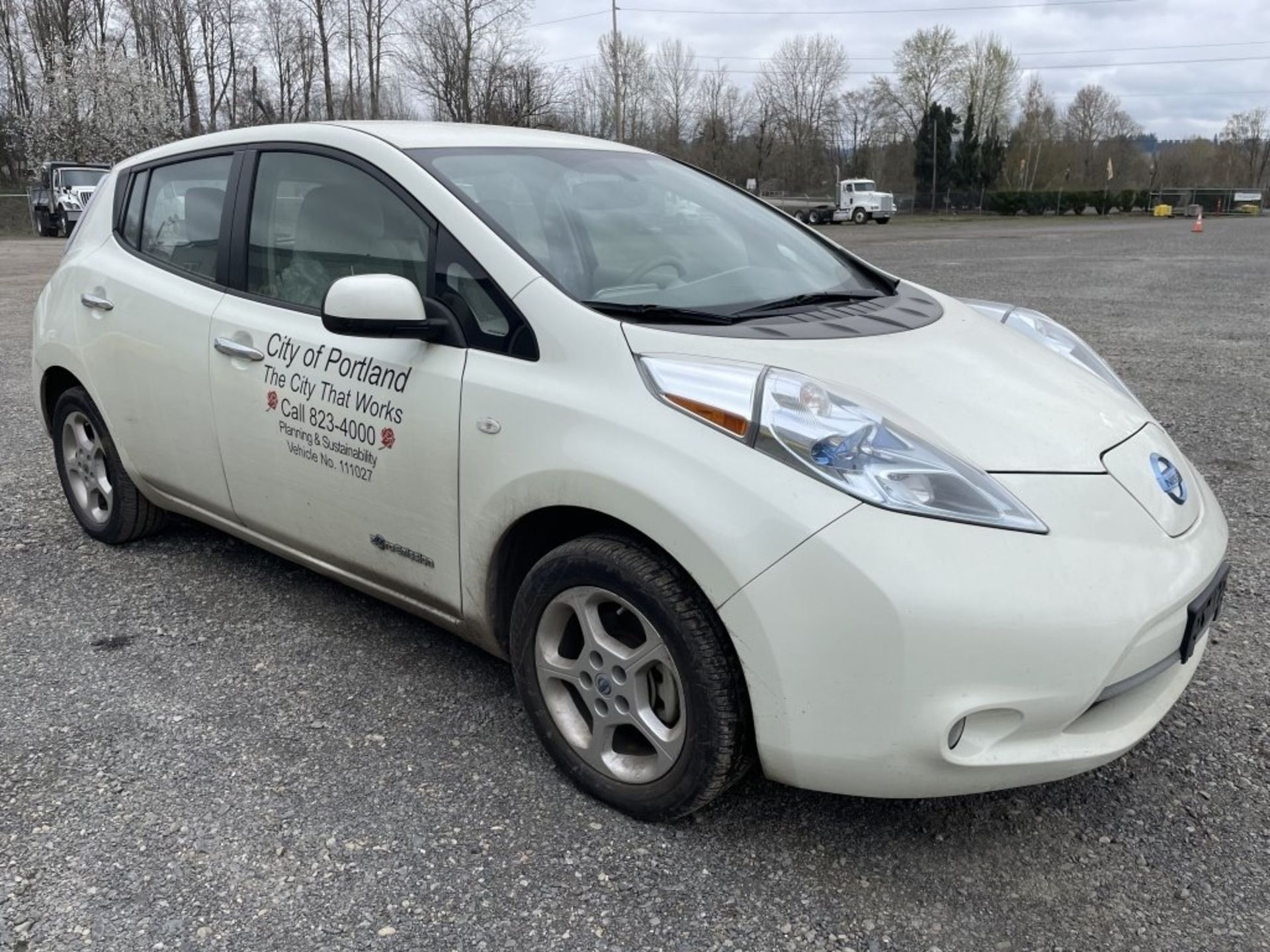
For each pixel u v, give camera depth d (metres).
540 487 2.48
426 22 44.09
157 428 3.71
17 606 3.74
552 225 2.90
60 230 28.95
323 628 3.58
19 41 48.09
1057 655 2.08
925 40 79.62
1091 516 2.24
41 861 2.37
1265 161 81.75
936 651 2.05
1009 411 2.44
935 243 27.42
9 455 5.72
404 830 2.50
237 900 2.25
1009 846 2.45
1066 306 11.68
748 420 2.22
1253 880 2.33
